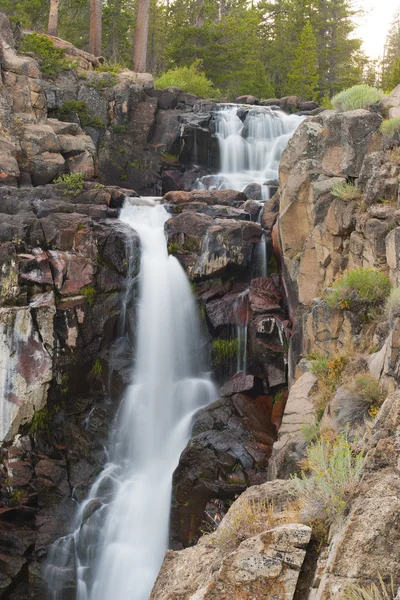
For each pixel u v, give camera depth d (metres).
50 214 19.38
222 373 18.75
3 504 17.22
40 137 25.39
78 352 18.44
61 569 16.45
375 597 5.35
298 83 43.25
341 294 13.04
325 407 11.97
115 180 28.59
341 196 15.02
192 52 43.81
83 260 18.69
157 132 29.97
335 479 6.61
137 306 19.23
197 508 15.70
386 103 16.55
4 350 17.28
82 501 17.28
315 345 13.95
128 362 18.81
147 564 16.08
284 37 49.28
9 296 17.70
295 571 6.03
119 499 17.08
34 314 17.64
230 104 31.42
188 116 30.03
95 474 17.64
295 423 12.79
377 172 14.26
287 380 17.31
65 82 29.22
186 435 17.73
